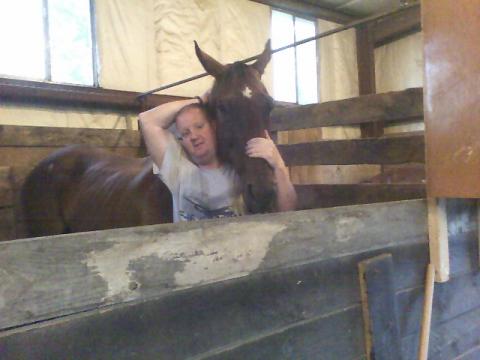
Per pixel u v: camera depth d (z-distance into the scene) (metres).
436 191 1.15
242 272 0.76
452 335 1.27
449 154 1.11
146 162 1.63
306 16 4.36
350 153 1.92
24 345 0.52
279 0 4.04
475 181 1.05
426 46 1.14
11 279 0.51
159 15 3.20
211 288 0.72
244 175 1.22
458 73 1.07
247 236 0.77
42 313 0.53
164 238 0.66
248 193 1.22
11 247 0.51
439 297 1.22
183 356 0.68
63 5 2.78
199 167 1.24
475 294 1.35
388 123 4.84
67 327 0.56
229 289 0.74
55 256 0.54
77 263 0.56
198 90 3.40
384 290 1.03
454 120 1.08
